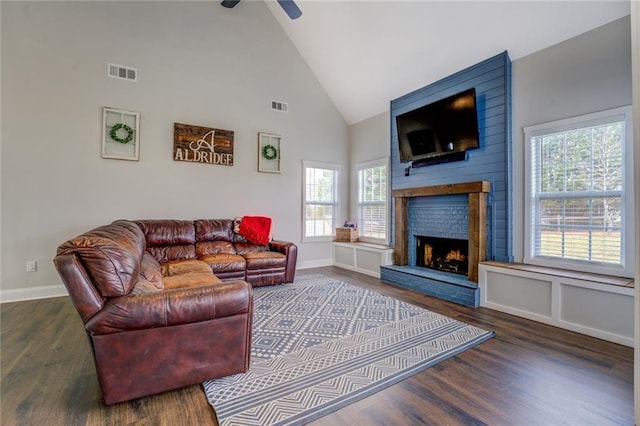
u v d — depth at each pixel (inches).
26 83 144.3
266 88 209.2
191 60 183.2
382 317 122.3
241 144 199.8
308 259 228.1
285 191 217.0
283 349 94.1
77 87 153.9
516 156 140.9
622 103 109.8
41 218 147.7
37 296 147.0
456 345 96.6
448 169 169.6
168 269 134.3
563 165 126.3
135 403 67.9
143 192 169.9
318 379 77.3
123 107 164.2
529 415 64.1
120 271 67.7
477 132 148.9
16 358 88.0
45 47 147.4
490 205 148.1
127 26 165.5
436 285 151.7
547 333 107.2
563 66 125.3
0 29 139.8
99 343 64.9
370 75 200.5
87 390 72.6
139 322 67.2
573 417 63.4
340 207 242.4
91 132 157.1
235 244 181.6
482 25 140.1
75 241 66.0
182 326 71.9
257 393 71.4
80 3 154.5
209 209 189.2
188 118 182.4
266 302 141.3
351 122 242.5
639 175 61.8
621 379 77.7
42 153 147.4
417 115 176.2
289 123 218.5
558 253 127.6
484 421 62.2
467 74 159.5
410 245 190.7
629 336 96.7
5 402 67.7
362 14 170.6
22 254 144.5
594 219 117.3
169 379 71.2
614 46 111.8
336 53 203.2
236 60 197.9
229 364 77.4
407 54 173.5
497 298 132.6
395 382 76.3
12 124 142.0
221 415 63.4
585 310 106.0
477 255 142.3
